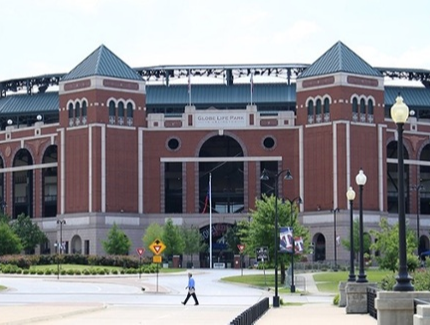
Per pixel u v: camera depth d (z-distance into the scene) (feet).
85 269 442.91
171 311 225.35
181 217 548.31
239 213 549.54
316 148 533.55
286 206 393.50
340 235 518.37
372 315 193.16
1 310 219.20
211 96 595.88
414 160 563.48
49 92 611.47
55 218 563.89
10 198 585.22
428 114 603.26
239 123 548.31
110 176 536.01
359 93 530.27
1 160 594.65
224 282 390.01
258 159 545.85
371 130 531.91
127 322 179.22
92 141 533.96
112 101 538.88
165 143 547.90
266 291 340.59
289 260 383.24
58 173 547.08
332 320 182.60
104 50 552.00
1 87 627.46
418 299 125.39
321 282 379.55
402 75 614.75
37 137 573.33
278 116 545.03
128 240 513.86
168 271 466.70
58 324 172.96
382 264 343.46
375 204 527.40
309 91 537.24
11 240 512.22
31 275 428.15
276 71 604.90
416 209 563.89
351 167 524.93
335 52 540.52
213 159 549.13
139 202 543.80
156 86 603.67
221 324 172.04
